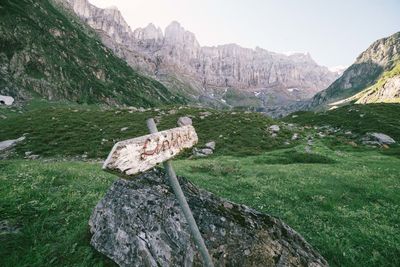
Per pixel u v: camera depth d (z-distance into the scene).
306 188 20.20
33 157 40.62
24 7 165.00
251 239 8.22
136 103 187.50
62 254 8.73
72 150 43.91
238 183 21.19
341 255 10.95
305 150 43.78
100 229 9.10
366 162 34.78
